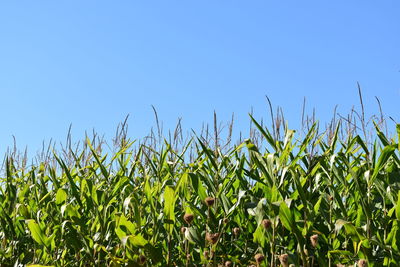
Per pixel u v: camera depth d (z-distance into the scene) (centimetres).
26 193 518
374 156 350
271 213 343
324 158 366
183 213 399
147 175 438
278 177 363
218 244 383
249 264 382
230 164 411
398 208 319
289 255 344
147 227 416
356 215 368
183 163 445
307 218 340
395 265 324
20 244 500
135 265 386
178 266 402
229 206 381
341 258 351
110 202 433
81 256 455
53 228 434
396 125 324
